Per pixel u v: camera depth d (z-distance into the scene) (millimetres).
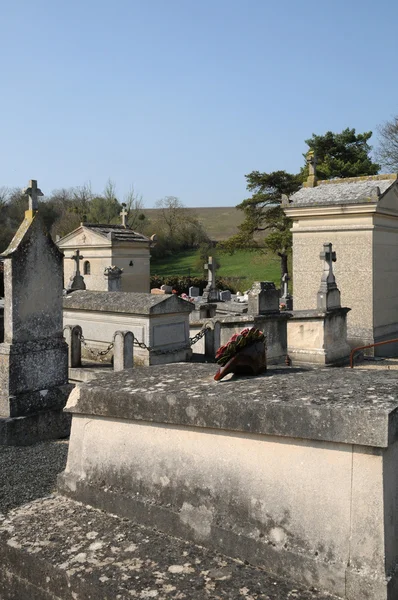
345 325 14336
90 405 3883
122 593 2893
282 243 36438
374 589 2727
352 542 2857
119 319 11961
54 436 8180
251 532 3176
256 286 11891
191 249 62656
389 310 17547
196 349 13961
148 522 3572
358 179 18219
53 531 3562
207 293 19031
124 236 28750
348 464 2895
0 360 7941
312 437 2957
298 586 2926
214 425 3291
